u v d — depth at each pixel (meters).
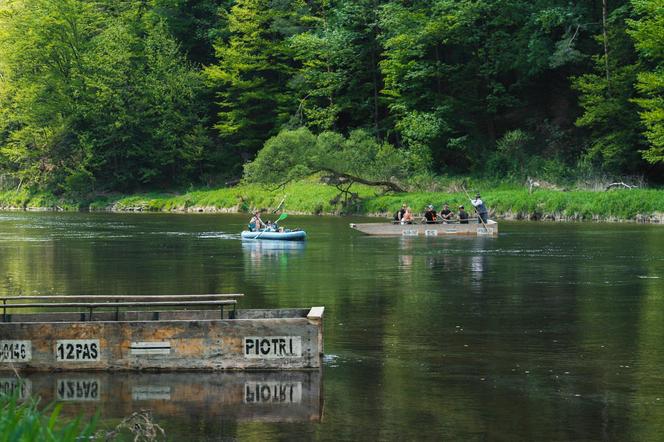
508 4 53.41
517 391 9.58
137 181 69.75
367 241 32.47
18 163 73.69
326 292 17.66
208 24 72.75
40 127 69.19
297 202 54.91
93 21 73.56
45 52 70.19
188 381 10.12
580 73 54.78
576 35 52.78
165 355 10.58
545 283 18.97
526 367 10.73
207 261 24.75
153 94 68.12
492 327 13.48
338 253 27.22
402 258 25.28
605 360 11.09
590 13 53.34
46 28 69.62
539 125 55.09
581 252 26.53
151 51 68.88
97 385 9.99
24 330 10.62
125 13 73.56
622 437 7.91
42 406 9.16
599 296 16.88
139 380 10.20
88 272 21.78
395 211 48.66
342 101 62.62
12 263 24.17
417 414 8.72
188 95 68.25
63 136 69.31
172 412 8.89
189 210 61.09
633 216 41.88
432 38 55.41
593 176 48.00
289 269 22.31
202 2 74.44
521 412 8.74
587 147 51.31
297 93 65.44
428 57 59.03
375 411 8.85
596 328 13.34
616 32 47.19
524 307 15.52
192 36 74.62
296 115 63.06
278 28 65.81
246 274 21.17
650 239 31.19
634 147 48.41
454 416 8.62
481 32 55.09
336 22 62.75
